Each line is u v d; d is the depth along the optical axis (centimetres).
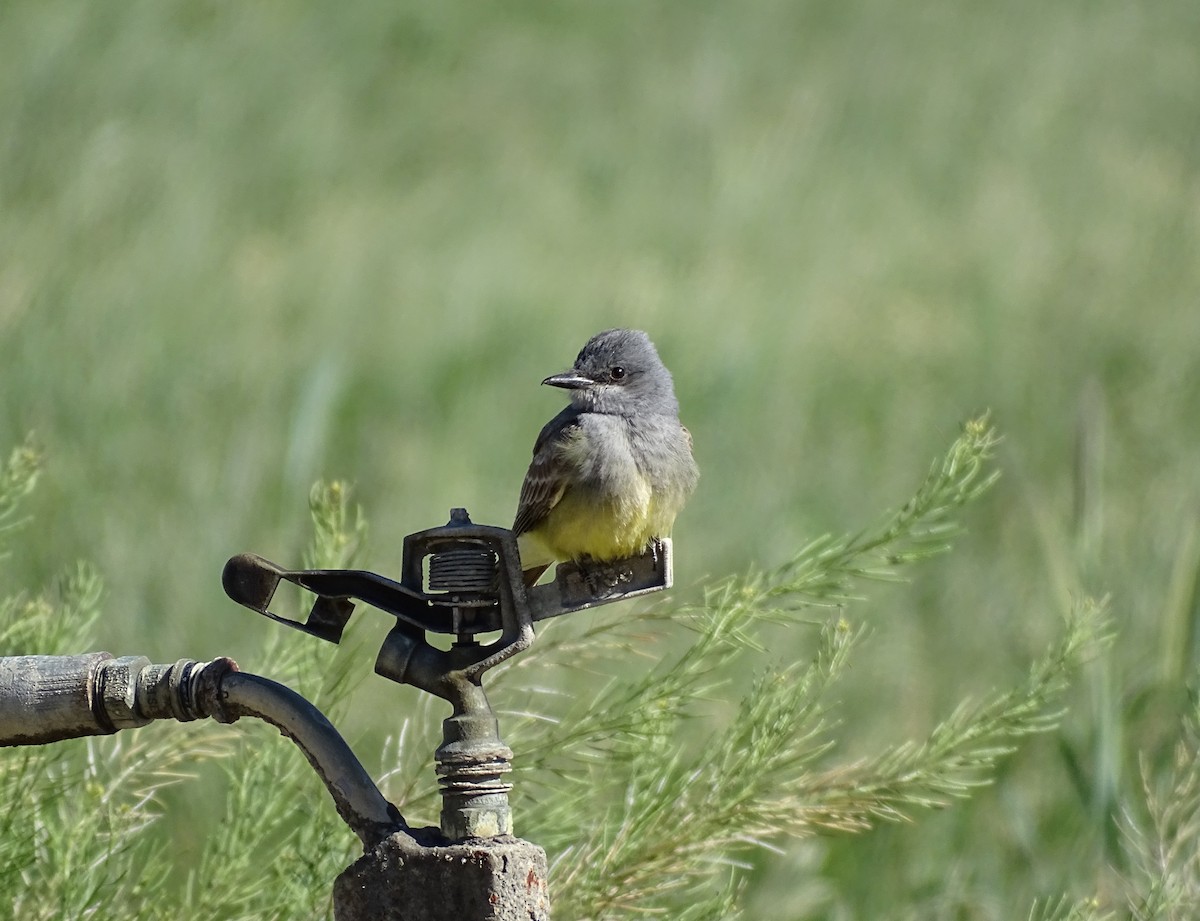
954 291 2092
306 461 1187
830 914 878
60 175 1927
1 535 788
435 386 1630
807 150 2686
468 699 489
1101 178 2606
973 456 664
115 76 2219
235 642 1066
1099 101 3020
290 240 2131
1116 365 1769
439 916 471
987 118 2892
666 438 839
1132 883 758
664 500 830
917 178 2602
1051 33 3312
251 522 1215
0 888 626
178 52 2347
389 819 480
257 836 658
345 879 479
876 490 1518
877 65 3095
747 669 1054
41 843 643
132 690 491
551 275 2047
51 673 491
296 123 2416
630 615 716
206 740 696
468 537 489
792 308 1961
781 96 2967
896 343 1892
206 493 1238
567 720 670
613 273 2056
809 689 690
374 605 493
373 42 2889
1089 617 696
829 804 659
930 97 2919
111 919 627
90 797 654
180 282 1800
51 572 1078
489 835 484
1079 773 840
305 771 673
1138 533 1196
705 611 678
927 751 673
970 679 1139
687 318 1862
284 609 767
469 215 2334
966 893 895
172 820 864
